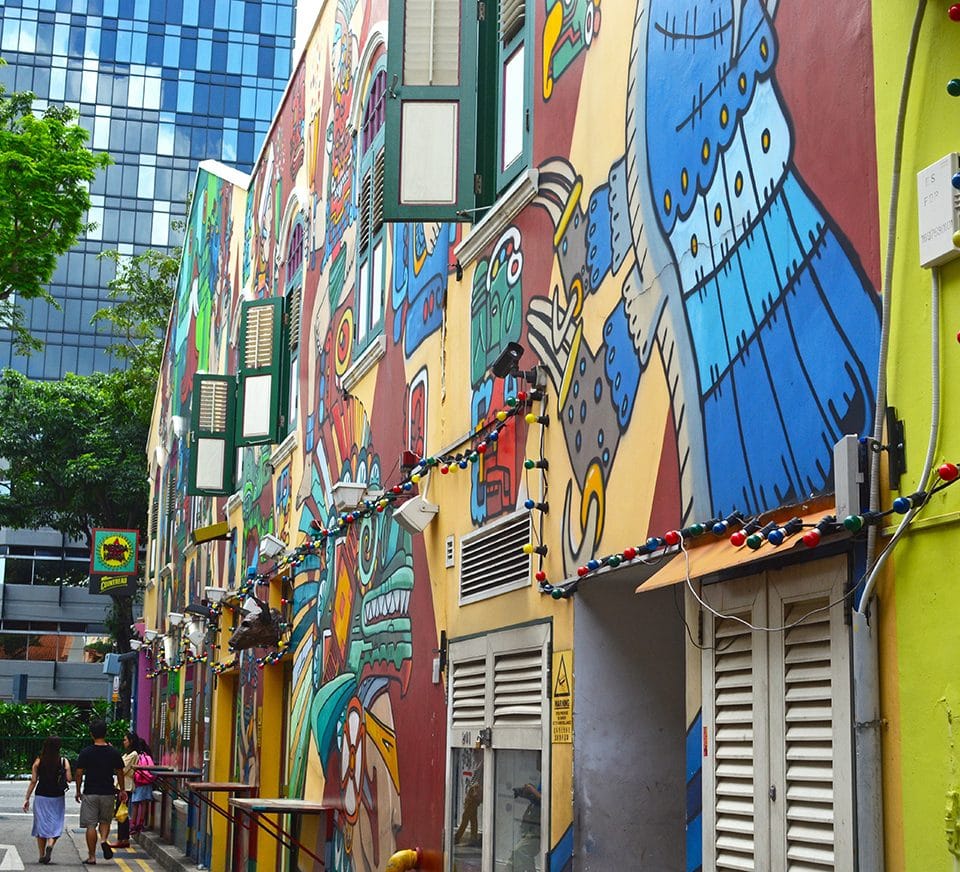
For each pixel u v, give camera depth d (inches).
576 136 271.6
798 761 174.4
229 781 685.3
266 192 676.1
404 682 369.7
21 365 3056.1
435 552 350.0
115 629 2063.2
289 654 544.4
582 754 247.9
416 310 384.5
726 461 197.5
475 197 327.0
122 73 3166.8
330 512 480.4
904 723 150.8
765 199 190.7
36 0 3134.8
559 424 270.2
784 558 179.3
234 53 3233.3
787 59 187.5
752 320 192.1
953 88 141.0
